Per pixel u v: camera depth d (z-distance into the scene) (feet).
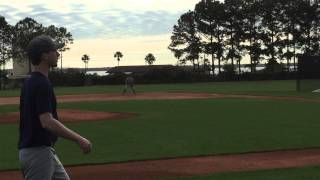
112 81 266.77
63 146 48.47
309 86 164.35
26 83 16.83
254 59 311.27
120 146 47.98
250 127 63.00
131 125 66.54
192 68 312.71
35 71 16.84
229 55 314.35
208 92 159.94
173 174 35.24
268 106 98.73
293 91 158.20
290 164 38.83
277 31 308.81
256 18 309.63
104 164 39.45
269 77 287.28
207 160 40.91
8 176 35.32
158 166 38.47
